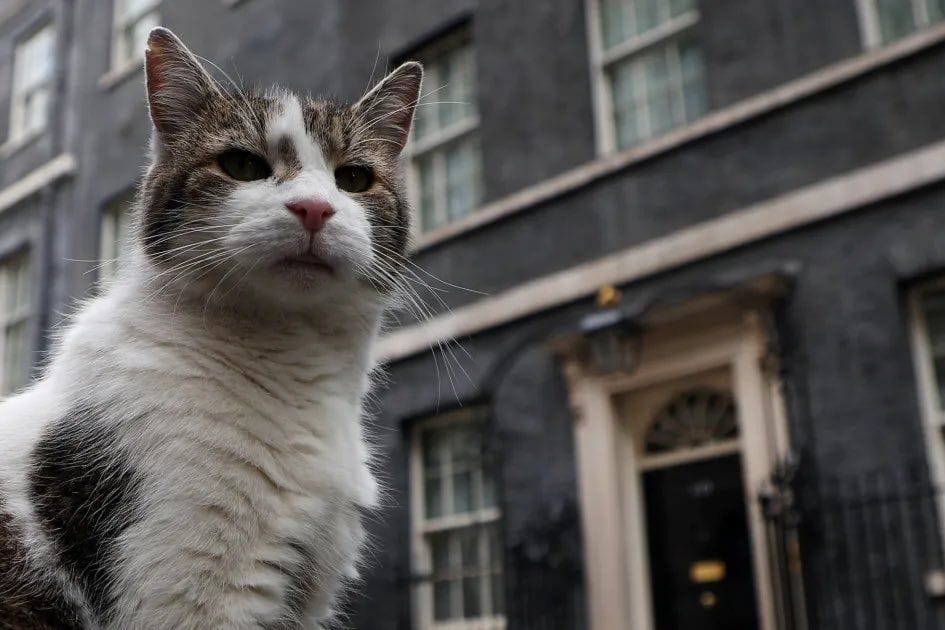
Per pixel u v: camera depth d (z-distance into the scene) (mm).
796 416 6828
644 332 7672
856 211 6891
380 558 8383
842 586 6332
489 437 8320
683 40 8398
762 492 6574
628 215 8070
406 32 8961
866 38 7230
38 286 6562
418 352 8664
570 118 8711
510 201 8711
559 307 8219
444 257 8992
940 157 6582
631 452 7910
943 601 5984
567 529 7781
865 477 6449
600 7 8906
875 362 6594
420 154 9508
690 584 7562
